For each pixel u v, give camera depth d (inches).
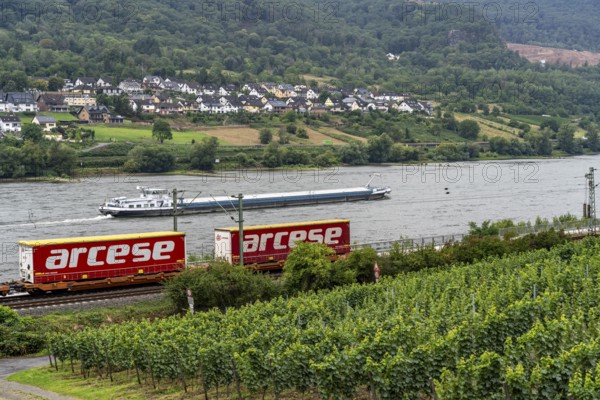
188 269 3563.0
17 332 2972.4
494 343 2381.9
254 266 4050.2
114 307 3474.4
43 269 3553.2
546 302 2561.5
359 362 2123.5
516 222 6943.9
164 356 2384.4
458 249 4180.6
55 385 2468.0
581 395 1774.1
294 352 2196.1
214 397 2309.3
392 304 2896.2
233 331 2546.8
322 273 3602.4
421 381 2106.3
